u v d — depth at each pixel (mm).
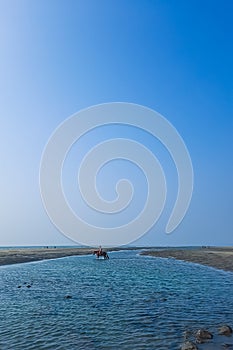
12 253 87438
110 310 21312
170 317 19438
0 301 24469
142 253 107750
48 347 14383
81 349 14078
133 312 20734
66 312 20906
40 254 88938
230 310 21172
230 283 33000
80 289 29984
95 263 61500
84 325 17875
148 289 29672
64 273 43844
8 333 16500
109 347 14281
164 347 14219
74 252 108188
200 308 21750
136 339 15375
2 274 42750
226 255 69812
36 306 22703
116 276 39906
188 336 15695
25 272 45406
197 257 69562
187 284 32531
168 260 67625
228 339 15203
